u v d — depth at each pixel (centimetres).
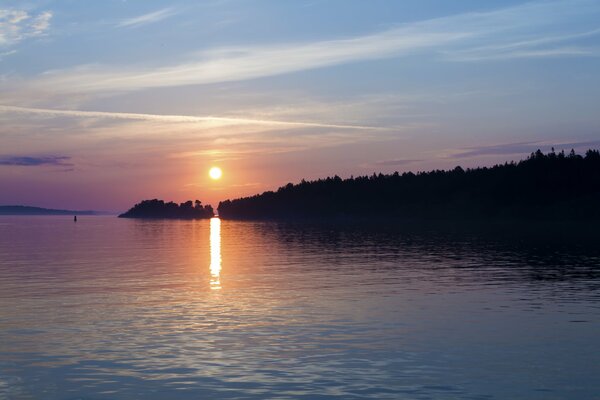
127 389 1916
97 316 3197
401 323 2966
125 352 2384
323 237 13875
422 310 3353
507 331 2755
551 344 2488
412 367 2145
